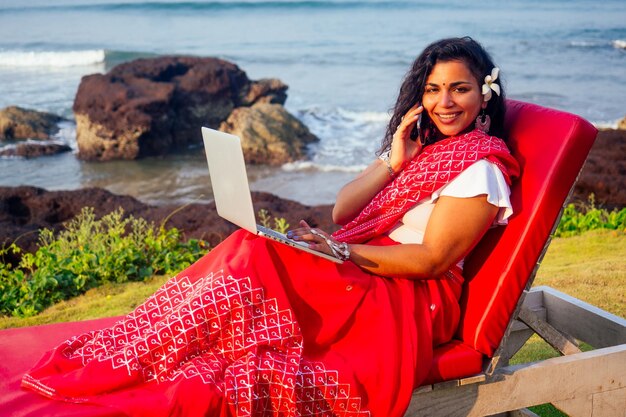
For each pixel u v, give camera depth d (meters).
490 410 2.81
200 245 6.59
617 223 6.81
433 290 2.79
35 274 5.52
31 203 9.55
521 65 31.11
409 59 33.34
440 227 2.68
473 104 2.83
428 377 2.69
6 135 19.53
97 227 7.08
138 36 45.69
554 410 3.60
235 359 2.53
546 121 2.83
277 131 17.09
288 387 2.42
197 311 2.48
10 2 68.19
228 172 2.62
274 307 2.55
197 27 48.47
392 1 57.72
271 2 56.00
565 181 2.70
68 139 19.38
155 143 17.86
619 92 25.19
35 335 3.02
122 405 2.32
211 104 19.38
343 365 2.54
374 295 2.70
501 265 2.73
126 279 5.77
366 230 2.94
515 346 3.65
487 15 51.53
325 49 37.22
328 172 15.70
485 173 2.67
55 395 2.41
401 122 3.11
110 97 17.56
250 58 35.50
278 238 2.59
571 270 5.40
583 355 2.92
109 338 2.63
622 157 12.16
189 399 2.32
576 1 58.59
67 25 52.78
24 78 29.81
